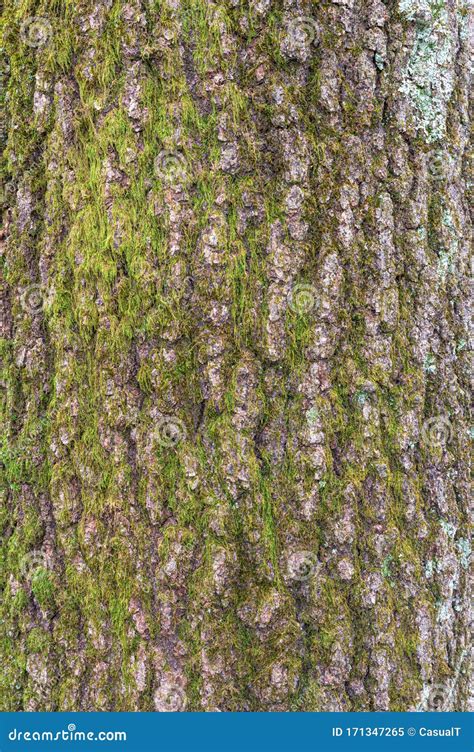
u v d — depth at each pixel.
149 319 1.21
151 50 1.21
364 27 1.23
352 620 1.22
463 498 1.28
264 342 1.21
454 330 1.29
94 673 1.22
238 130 1.21
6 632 1.24
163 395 1.21
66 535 1.23
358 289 1.23
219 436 1.21
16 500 1.25
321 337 1.22
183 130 1.21
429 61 1.26
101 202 1.22
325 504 1.22
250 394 1.21
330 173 1.22
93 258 1.22
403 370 1.25
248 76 1.21
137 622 1.21
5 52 1.25
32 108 1.25
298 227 1.22
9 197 1.25
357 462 1.22
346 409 1.23
